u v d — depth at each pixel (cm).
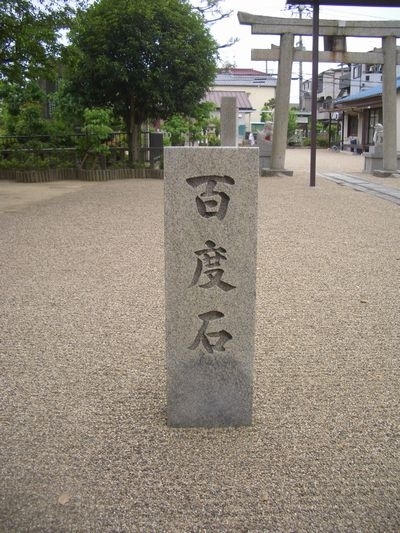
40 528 229
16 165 1619
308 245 748
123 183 1516
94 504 242
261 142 1850
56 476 260
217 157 268
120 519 234
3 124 1817
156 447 283
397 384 354
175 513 238
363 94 3117
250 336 289
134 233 824
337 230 855
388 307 499
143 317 470
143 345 412
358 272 616
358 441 290
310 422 308
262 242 764
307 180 1606
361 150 3341
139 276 595
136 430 299
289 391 344
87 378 360
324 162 2511
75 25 1258
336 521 234
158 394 339
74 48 1266
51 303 508
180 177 269
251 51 1631
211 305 284
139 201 1157
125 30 1484
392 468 268
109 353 398
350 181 1577
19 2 1109
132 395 338
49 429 299
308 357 393
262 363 384
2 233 832
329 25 1541
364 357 394
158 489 252
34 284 569
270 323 458
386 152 1706
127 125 1709
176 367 293
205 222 274
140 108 1675
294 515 237
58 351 401
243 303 285
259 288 554
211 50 1603
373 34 1559
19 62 1252
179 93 1600
